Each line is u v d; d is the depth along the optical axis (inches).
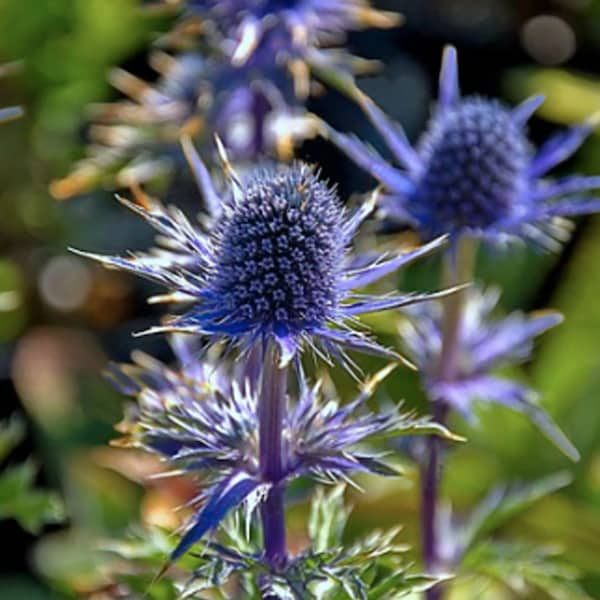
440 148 18.2
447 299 18.3
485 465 23.1
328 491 20.5
